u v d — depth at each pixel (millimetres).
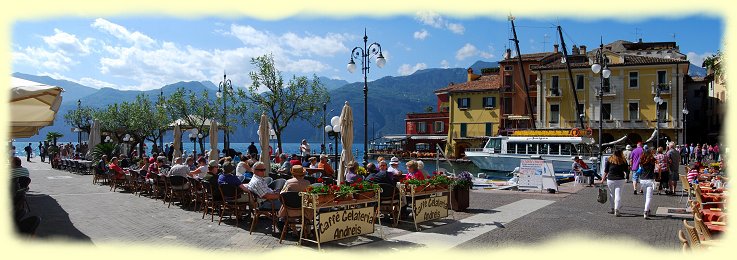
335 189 9383
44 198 16281
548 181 18984
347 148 14070
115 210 13523
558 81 57062
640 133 53188
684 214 13094
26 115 12961
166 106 36656
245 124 34219
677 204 15234
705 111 65250
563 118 56562
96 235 9969
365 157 19453
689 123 66312
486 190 19750
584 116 55438
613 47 76812
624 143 53688
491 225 11484
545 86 57625
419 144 71125
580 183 23375
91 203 15039
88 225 11109
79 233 10156
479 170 46500
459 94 65500
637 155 18266
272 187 11047
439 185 12203
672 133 51656
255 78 32062
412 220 11992
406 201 12008
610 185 13109
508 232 10664
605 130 54438
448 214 13031
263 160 17141
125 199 16156
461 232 10648
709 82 61344
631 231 10773
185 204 14477
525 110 61406
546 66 57469
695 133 65875
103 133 46469
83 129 47531
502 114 62375
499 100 62719
